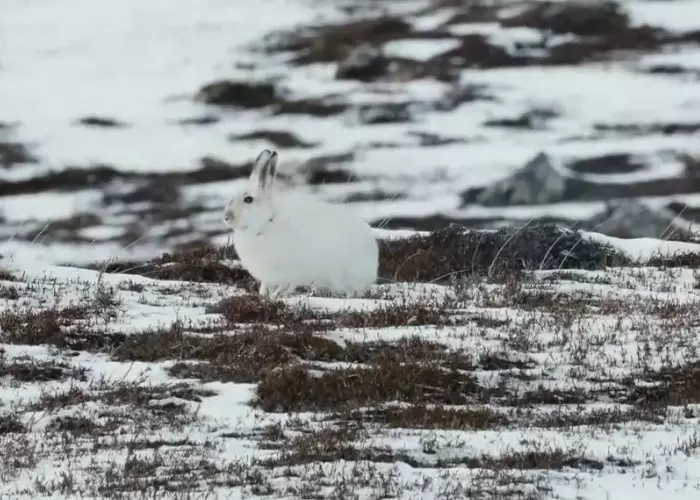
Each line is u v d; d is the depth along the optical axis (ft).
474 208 183.32
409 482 50.55
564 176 188.34
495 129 222.89
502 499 48.47
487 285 97.04
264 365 70.90
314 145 220.02
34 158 217.56
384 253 109.40
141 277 101.19
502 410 64.49
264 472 52.47
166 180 207.82
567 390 68.18
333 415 62.75
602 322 82.53
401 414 62.34
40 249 167.22
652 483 50.98
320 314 82.74
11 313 81.10
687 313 85.56
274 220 85.66
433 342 75.36
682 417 62.95
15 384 67.72
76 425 61.05
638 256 113.29
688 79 243.60
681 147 210.38
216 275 105.09
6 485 50.70
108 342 76.33
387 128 225.35
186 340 75.15
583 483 50.90
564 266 107.86
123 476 51.80
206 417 62.44
